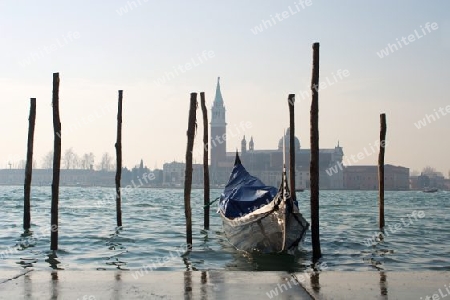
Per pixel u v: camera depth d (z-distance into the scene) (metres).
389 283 8.54
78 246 19.98
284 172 17.14
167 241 21.91
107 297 7.56
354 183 185.50
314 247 16.50
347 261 16.80
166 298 7.54
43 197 73.81
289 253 17.75
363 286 8.31
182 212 42.62
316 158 16.20
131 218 35.25
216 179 182.38
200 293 7.83
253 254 18.11
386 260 17.08
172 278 8.78
